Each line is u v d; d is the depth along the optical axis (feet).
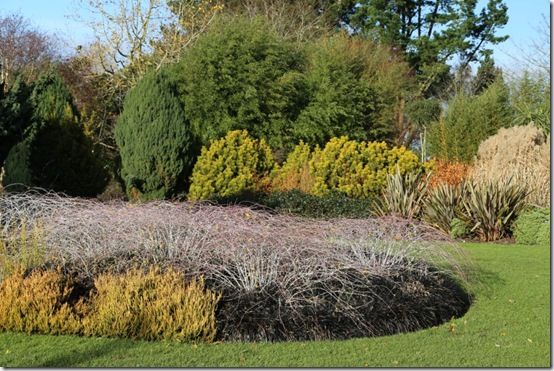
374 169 47.50
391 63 83.66
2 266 20.36
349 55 72.28
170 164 43.09
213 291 19.25
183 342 17.72
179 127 43.39
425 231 26.30
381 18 98.63
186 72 59.67
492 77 94.48
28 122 38.91
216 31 63.62
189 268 20.29
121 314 18.04
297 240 21.88
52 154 41.42
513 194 39.60
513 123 64.59
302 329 18.53
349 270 21.36
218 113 59.31
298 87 63.93
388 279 21.27
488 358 17.03
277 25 84.23
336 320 19.02
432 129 67.56
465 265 26.50
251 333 18.19
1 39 77.61
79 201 24.84
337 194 44.57
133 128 42.93
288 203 41.32
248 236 21.61
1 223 23.20
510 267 28.84
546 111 62.28
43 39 80.38
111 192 57.26
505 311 22.04
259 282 20.03
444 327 20.08
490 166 48.44
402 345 18.03
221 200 42.47
